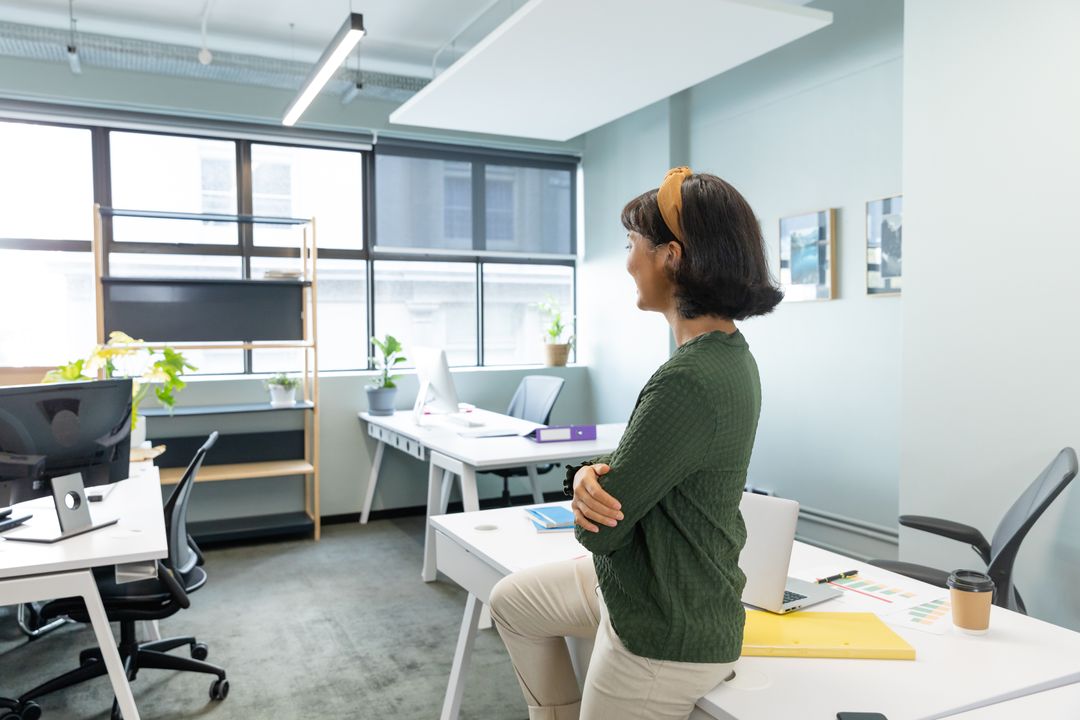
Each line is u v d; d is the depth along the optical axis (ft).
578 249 20.01
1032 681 4.51
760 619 5.42
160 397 12.72
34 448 7.58
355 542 15.62
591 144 19.33
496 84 13.39
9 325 15.06
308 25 14.53
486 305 19.19
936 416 9.61
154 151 16.03
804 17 10.62
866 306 12.95
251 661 9.93
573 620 5.41
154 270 15.97
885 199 12.49
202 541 14.83
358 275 17.88
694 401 3.95
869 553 13.07
